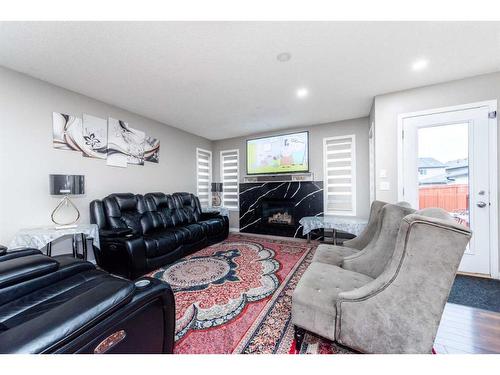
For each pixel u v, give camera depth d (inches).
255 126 173.5
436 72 93.1
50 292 49.6
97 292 31.8
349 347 45.7
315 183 165.5
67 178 96.2
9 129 88.9
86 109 115.2
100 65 86.7
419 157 107.0
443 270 38.4
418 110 106.7
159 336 39.7
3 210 87.4
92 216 107.3
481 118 95.2
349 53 79.7
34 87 95.7
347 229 134.5
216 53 79.4
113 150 128.7
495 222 92.7
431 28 66.8
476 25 65.3
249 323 62.7
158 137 160.4
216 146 217.3
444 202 102.5
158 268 105.4
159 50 77.3
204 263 112.6
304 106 132.2
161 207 142.7
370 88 108.1
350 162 158.1
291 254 127.8
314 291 52.1
